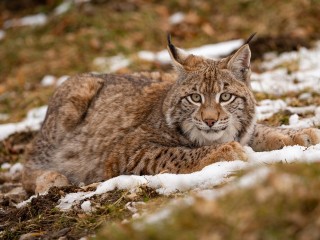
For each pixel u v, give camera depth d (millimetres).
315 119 12227
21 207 9641
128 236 6371
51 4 25328
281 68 16422
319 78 14680
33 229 8617
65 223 8477
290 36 18625
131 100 11406
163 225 6285
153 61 19125
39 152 12375
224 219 6023
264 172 6961
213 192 7383
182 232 6051
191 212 6301
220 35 21281
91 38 21656
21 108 17906
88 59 20516
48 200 9469
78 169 11523
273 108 13453
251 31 20828
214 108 9977
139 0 23875
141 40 21422
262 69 16891
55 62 20797
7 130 15617
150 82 11727
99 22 22453
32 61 21297
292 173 6652
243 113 10336
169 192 8508
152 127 10578
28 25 24062
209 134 10047
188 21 22312
